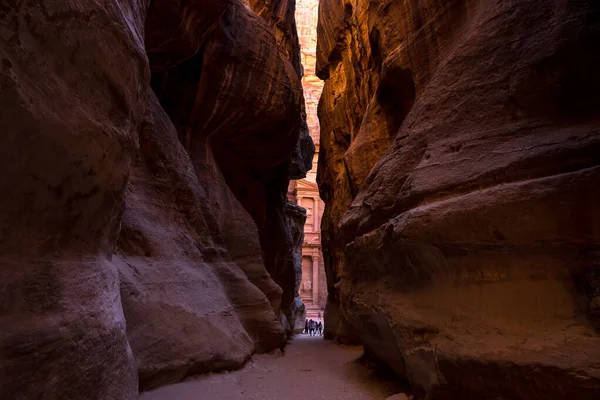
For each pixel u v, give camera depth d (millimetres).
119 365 4098
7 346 2496
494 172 4859
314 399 6156
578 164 4273
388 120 11234
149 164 8797
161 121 9469
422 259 5449
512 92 5348
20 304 2738
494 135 5285
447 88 6500
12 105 2543
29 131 2709
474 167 5184
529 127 5004
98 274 3930
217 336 7969
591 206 3930
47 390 2779
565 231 4039
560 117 4859
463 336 4672
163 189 8883
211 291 8930
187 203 9500
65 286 3244
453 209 4820
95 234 3965
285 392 6535
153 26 9133
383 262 6754
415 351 5316
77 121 3209
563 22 5129
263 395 6285
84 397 3246
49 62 2943
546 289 4273
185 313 7504
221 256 10594
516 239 4316
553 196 4109
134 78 4297
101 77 3619
